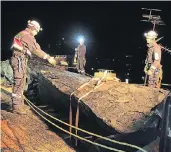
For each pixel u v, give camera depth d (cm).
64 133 674
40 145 601
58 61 1146
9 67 1116
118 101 627
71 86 726
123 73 3011
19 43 712
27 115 754
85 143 600
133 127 537
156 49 951
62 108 757
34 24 723
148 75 966
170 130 391
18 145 583
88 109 608
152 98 646
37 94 935
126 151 445
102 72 750
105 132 569
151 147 411
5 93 966
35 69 948
